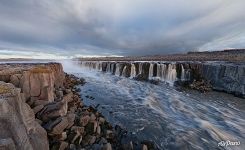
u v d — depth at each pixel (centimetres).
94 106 1452
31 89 861
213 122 1298
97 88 2161
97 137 854
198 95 2133
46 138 640
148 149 880
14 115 493
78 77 2883
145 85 2541
